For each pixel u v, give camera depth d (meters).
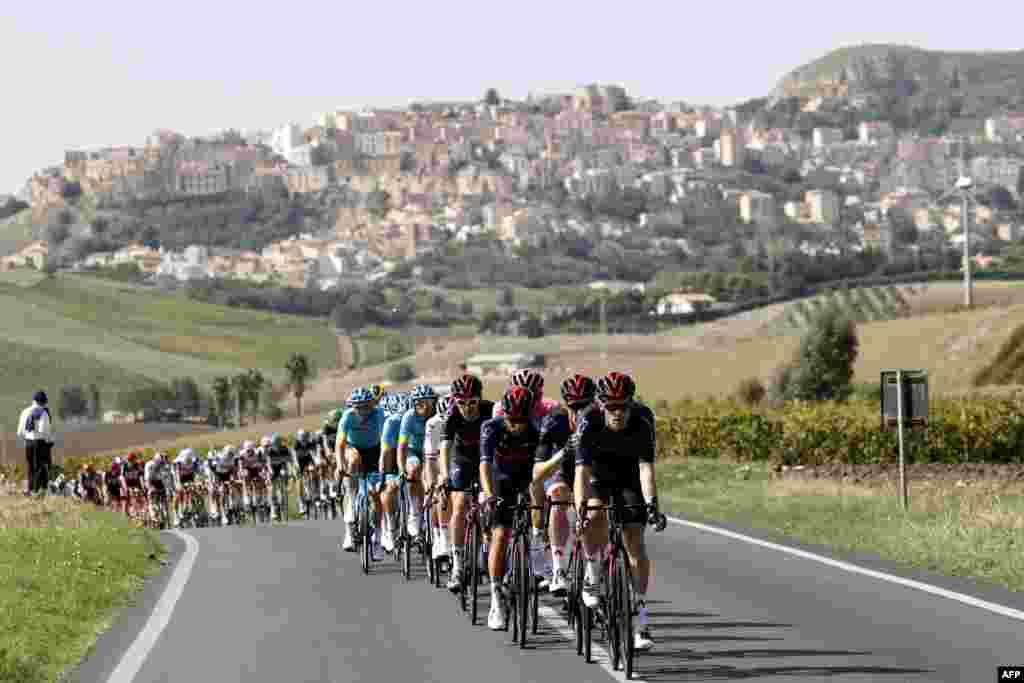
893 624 18.17
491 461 18.91
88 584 23.77
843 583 22.36
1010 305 139.38
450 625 19.94
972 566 22.95
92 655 17.94
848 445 50.81
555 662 16.59
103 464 109.88
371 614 21.25
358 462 28.34
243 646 18.41
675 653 16.73
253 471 59.88
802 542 28.94
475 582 20.03
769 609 19.98
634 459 16.06
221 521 61.62
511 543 19.02
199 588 25.09
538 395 18.95
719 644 17.23
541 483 18.08
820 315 114.38
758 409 58.34
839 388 111.00
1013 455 50.19
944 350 127.31
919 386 33.09
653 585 22.98
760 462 53.53
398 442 26.30
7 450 170.12
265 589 24.78
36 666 16.50
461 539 21.45
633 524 15.53
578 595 17.11
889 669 15.20
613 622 15.87
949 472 46.06
